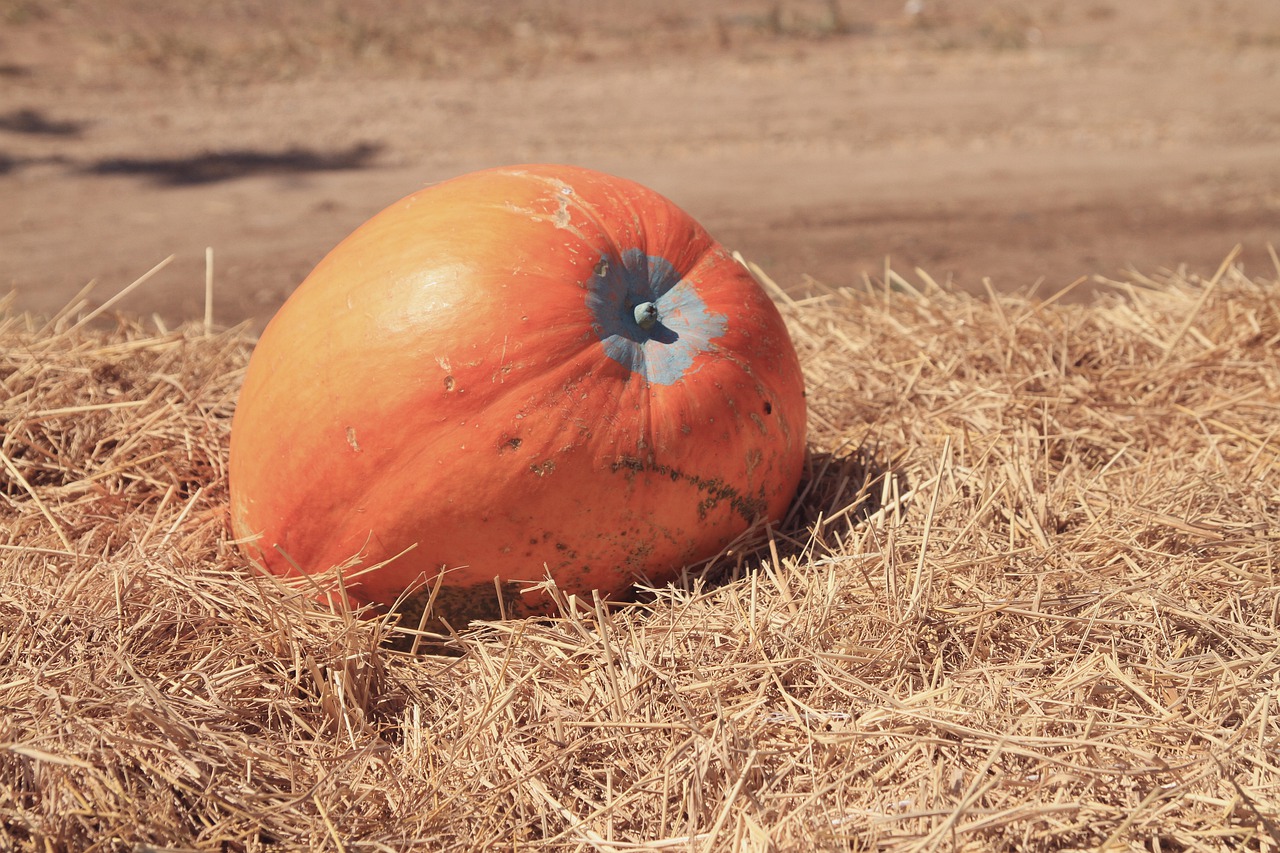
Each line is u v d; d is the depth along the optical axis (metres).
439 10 14.55
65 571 2.92
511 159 9.03
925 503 3.30
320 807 2.26
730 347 2.87
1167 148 9.75
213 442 3.63
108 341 4.30
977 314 4.62
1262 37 13.75
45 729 2.34
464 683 2.73
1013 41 13.51
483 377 2.61
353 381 2.65
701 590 2.95
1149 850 2.23
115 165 8.70
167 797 2.28
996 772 2.38
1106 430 3.86
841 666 2.62
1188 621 2.80
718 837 2.26
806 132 10.05
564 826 2.37
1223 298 4.82
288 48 12.14
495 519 2.67
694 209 7.99
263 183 8.38
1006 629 2.78
